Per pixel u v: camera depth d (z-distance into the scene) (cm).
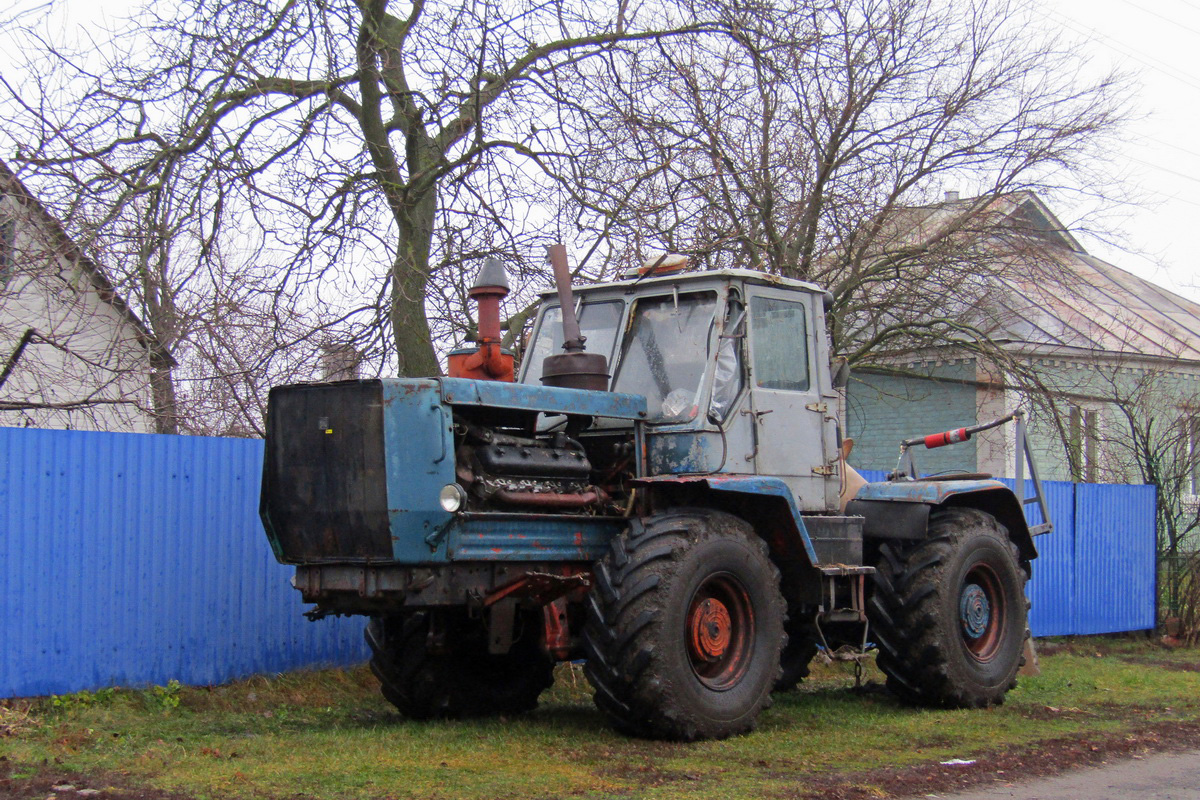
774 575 621
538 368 694
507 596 573
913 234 1483
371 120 1005
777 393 666
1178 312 2406
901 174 1402
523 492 570
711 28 1068
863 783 484
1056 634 1274
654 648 553
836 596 692
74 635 696
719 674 602
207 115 906
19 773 474
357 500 551
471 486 554
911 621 717
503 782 464
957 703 730
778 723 659
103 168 891
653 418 636
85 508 707
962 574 736
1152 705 777
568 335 630
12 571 671
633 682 555
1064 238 1652
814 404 694
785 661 829
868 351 1511
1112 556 1341
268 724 645
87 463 709
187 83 902
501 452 565
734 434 633
